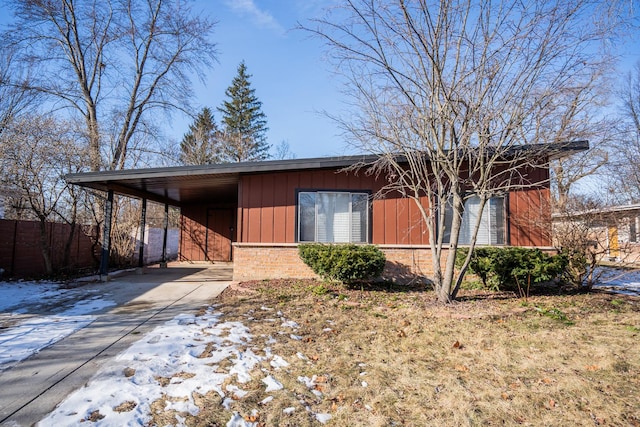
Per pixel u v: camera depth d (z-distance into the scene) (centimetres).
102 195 1241
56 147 1074
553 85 570
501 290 768
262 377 344
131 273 1134
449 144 611
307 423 270
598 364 375
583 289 798
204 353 403
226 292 764
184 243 1614
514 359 391
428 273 862
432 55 563
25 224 1030
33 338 454
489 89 567
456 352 413
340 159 848
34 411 277
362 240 886
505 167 846
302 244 847
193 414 277
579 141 682
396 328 503
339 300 667
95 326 512
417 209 891
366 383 334
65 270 1091
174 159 1931
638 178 1017
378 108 693
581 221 793
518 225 859
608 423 269
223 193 1248
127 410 279
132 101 1808
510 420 274
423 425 268
